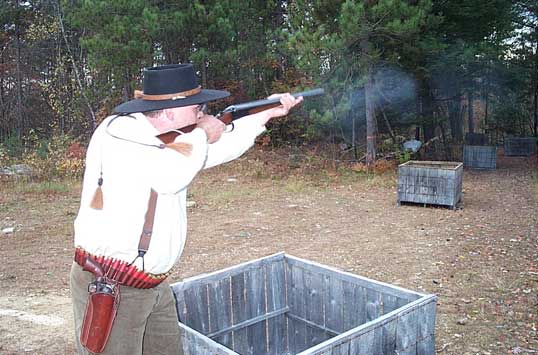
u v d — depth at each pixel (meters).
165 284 2.33
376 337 2.88
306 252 6.75
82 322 2.07
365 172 13.00
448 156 16.38
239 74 17.06
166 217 2.02
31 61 21.47
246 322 3.95
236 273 3.86
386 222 8.27
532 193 10.50
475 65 14.70
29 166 12.82
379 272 5.91
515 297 5.04
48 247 7.22
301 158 14.49
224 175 13.08
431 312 3.20
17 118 21.22
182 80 2.01
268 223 8.38
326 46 11.32
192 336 2.85
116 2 13.30
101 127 2.05
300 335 4.14
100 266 2.02
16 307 5.02
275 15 18.34
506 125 22.11
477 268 5.92
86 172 2.04
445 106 17.41
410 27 11.33
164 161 1.90
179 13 13.79
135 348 2.08
